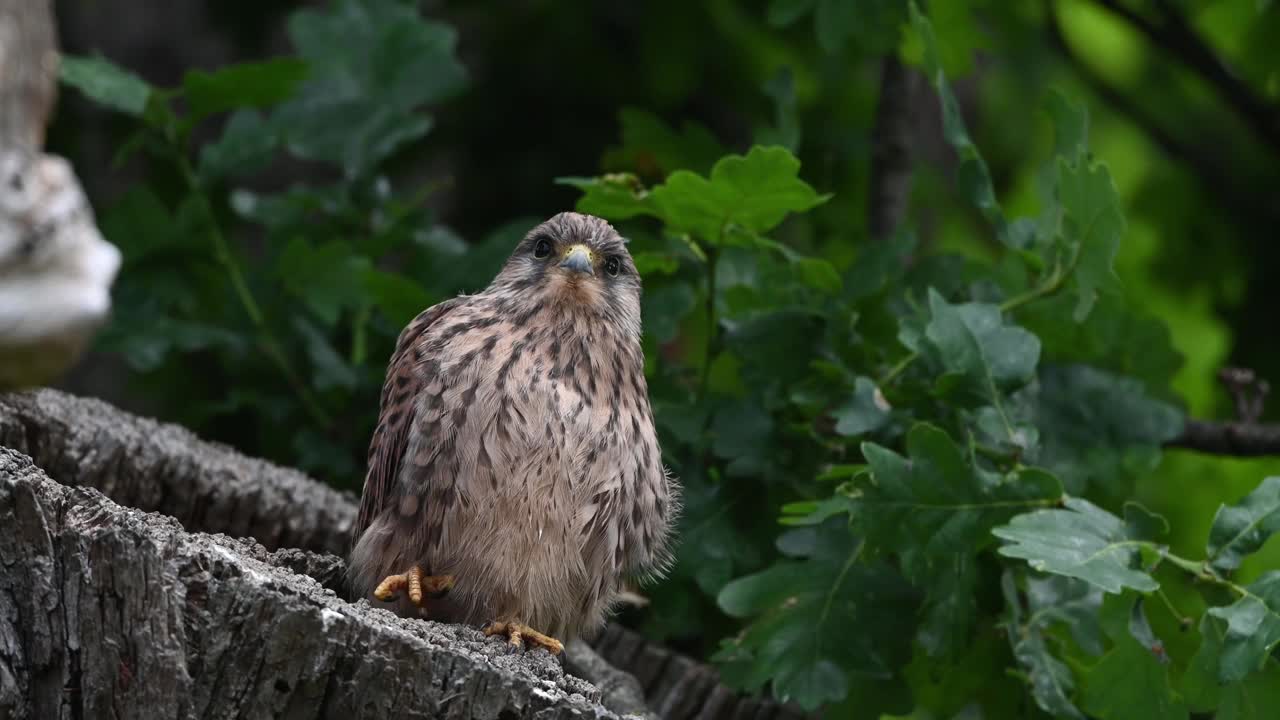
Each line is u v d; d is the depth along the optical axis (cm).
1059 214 850
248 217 1051
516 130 1354
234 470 872
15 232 460
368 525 811
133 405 1236
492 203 1347
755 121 1306
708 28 1292
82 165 1221
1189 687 712
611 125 1338
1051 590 819
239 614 565
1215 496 1219
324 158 1060
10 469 604
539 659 616
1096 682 728
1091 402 885
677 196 817
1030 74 1302
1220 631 699
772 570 804
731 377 979
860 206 1253
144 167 1221
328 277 977
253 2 1304
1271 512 705
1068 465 875
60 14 1395
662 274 938
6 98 459
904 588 798
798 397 857
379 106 1070
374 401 1023
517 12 1345
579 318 789
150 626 559
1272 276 1286
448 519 761
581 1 1334
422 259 1026
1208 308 1312
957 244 1440
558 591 773
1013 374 784
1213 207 1321
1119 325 898
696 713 884
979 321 793
